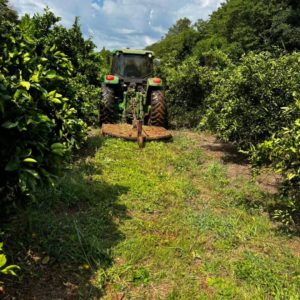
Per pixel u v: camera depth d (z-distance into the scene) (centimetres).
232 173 587
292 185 381
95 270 307
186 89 985
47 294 278
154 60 992
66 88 467
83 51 1009
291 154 362
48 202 407
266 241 371
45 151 282
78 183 463
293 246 365
